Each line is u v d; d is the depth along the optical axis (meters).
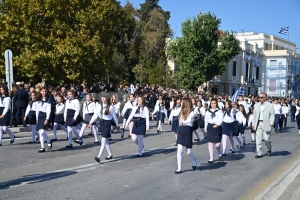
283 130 24.22
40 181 8.13
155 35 53.00
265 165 11.10
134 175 9.02
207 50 41.28
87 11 29.39
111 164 10.23
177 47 42.47
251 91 64.56
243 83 57.81
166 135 17.81
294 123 32.00
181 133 9.58
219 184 8.52
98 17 29.80
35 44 25.09
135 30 53.16
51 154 11.35
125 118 16.17
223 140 12.32
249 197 7.53
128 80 50.22
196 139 15.90
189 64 41.25
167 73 51.06
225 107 12.51
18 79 26.70
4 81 18.88
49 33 26.36
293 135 20.86
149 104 24.44
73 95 13.05
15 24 25.34
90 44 27.38
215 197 7.42
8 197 6.90
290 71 71.38
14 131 16.25
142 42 52.66
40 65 24.98
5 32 24.89
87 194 7.24
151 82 50.28
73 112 12.84
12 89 17.70
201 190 7.91
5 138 14.39
